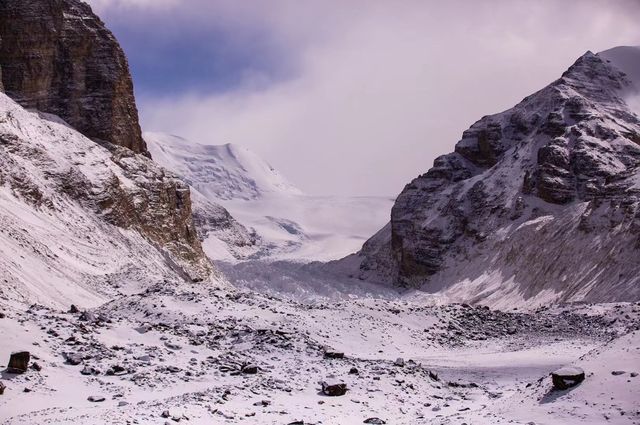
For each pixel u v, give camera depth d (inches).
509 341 2298.2
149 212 4643.2
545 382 1130.7
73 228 3607.3
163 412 1027.3
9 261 2522.1
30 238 2974.9
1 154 3508.9
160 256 4311.0
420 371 1561.3
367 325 2253.9
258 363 1493.6
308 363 1525.6
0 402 1060.5
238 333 1772.9
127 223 4249.5
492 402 1277.1
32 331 1362.0
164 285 2314.2
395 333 2251.5
